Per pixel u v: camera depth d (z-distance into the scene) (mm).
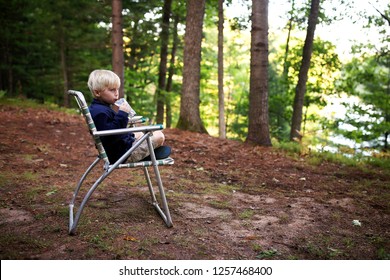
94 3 13984
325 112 17844
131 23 15180
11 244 2602
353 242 2926
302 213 3584
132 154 2957
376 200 4137
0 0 14781
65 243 2646
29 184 4023
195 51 8938
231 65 22594
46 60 17984
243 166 5629
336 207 3820
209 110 24453
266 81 7680
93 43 16188
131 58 16500
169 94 16094
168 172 4914
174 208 3504
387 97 16375
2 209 3277
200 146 6875
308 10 14008
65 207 3363
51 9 15484
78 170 4785
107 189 3998
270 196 4141
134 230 2916
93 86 2857
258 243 2826
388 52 13367
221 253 2625
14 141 6047
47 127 7480
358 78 16266
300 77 13273
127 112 2873
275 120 19656
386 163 6441
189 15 8906
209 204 3709
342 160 6449
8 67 16594
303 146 7508
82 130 7629
